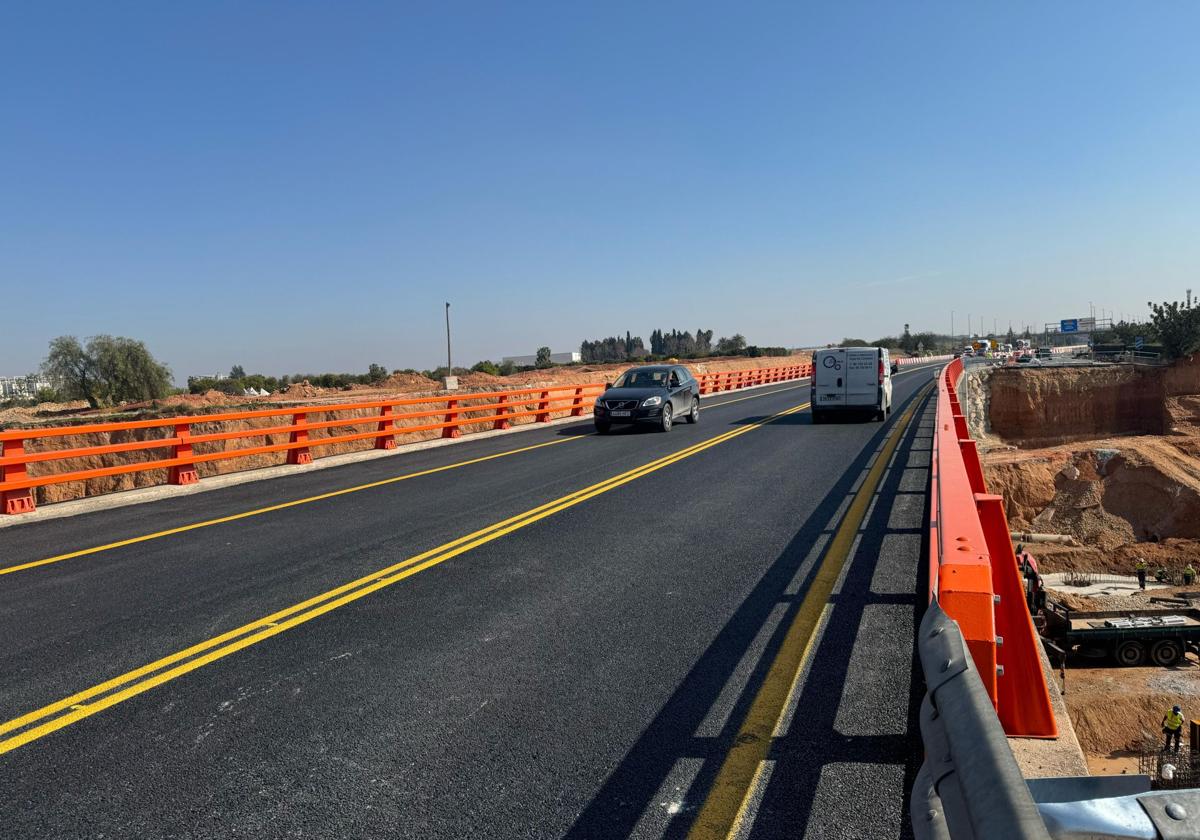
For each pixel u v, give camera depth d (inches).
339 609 233.1
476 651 196.7
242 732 155.8
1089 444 2100.1
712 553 289.9
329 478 530.9
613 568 272.5
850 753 141.2
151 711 166.1
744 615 219.1
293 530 354.0
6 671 190.5
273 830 122.3
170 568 289.9
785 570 264.4
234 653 199.0
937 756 60.6
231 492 481.7
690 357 3540.8
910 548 289.1
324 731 155.4
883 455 554.9
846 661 183.8
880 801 125.2
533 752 144.9
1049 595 1053.2
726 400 1387.8
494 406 843.4
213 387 2295.8
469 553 298.5
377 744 149.5
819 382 837.8
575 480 479.2
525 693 171.0
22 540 354.3
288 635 211.5
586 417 1050.1
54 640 212.5
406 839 119.1
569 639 203.6
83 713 165.6
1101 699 698.8
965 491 162.6
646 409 778.2
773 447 623.2
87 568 294.2
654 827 120.0
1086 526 1769.2
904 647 191.8
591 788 132.2
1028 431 2770.7
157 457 996.6
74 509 422.6
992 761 46.8
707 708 161.5
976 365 2974.9
